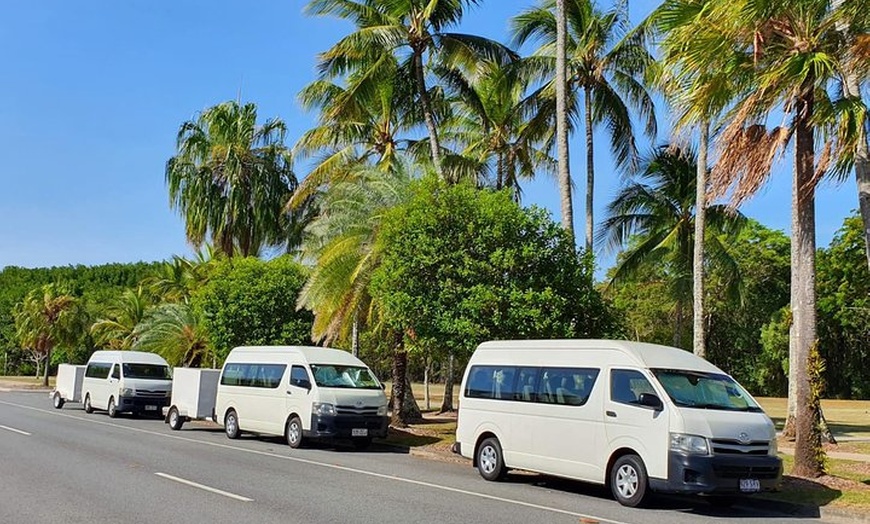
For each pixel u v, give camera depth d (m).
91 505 9.75
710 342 57.66
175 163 40.66
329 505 10.12
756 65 12.07
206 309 29.86
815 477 12.67
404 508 10.05
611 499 11.69
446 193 17.25
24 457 14.64
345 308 22.05
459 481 13.20
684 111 12.69
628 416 11.11
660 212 32.03
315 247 25.61
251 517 9.14
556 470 12.16
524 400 13.02
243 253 40.28
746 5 11.59
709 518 10.17
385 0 24.00
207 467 13.91
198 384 22.48
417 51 24.19
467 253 16.59
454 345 16.28
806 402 13.01
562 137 19.75
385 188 22.22
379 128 30.56
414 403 26.30
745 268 52.38
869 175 14.34
